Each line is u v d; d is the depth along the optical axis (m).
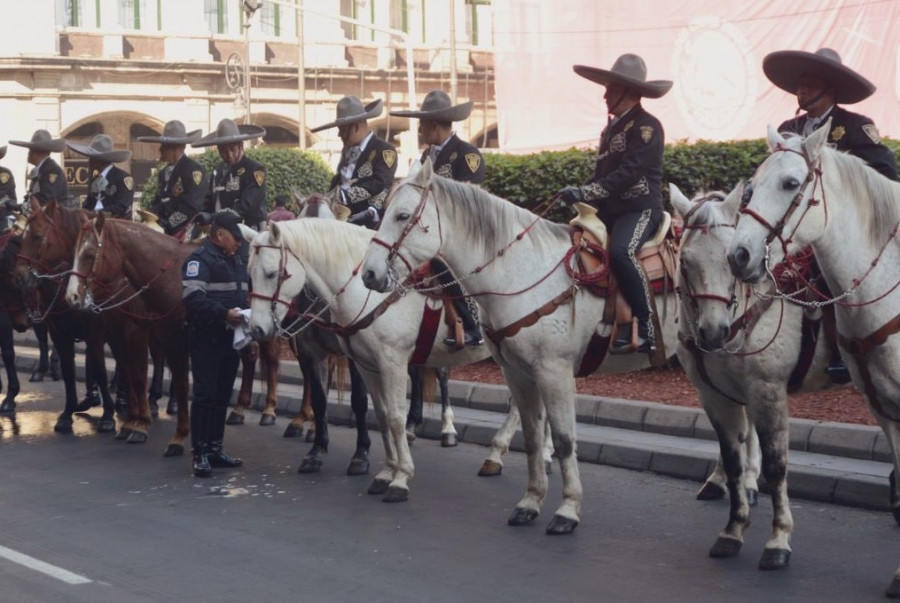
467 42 43.00
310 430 11.95
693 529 8.34
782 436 7.34
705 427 10.52
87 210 13.65
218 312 10.11
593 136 24.44
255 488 9.91
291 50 40.22
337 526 8.62
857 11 19.64
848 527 8.27
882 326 6.69
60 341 12.53
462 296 9.17
